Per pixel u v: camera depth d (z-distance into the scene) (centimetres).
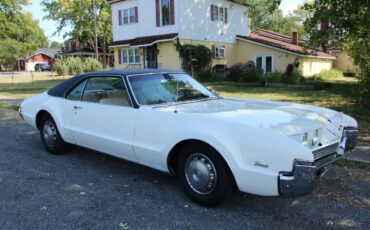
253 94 1538
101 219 355
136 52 2744
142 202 396
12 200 405
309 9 1528
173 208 379
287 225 338
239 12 2900
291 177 312
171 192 424
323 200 393
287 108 437
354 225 337
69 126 537
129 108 442
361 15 1214
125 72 478
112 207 383
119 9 2814
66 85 561
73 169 516
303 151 310
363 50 1096
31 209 381
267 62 2630
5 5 5478
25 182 463
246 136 336
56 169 516
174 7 2391
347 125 432
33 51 6975
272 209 373
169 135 393
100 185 450
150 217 358
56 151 586
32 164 542
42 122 602
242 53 2811
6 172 505
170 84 493
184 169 394
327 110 443
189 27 2452
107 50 4897
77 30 4412
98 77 501
